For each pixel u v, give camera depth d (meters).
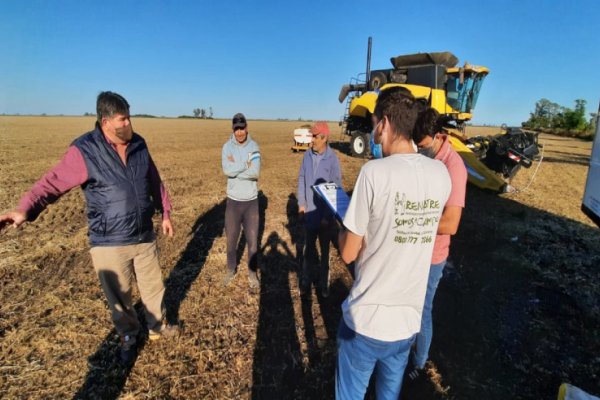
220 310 3.51
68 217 6.50
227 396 2.54
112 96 2.31
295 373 2.75
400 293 1.48
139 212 2.60
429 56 11.65
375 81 13.41
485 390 2.61
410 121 1.43
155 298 2.92
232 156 3.64
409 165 1.40
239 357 2.89
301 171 3.67
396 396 1.77
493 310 3.61
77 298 3.71
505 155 8.60
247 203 3.78
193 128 41.75
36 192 2.21
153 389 2.58
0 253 4.81
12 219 2.10
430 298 2.41
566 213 7.01
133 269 2.86
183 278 4.13
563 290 4.02
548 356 2.97
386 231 1.41
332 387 2.62
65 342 3.04
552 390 2.62
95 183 2.41
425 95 11.02
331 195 2.59
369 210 1.41
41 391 2.55
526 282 4.19
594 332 3.28
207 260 4.61
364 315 1.50
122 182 2.47
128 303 2.73
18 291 3.85
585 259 4.84
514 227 6.03
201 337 3.12
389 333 1.49
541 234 5.75
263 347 3.02
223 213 6.73
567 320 3.45
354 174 10.66
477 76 11.59
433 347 3.05
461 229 5.89
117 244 2.54
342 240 1.54
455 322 3.41
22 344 3.00
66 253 4.85
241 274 4.23
